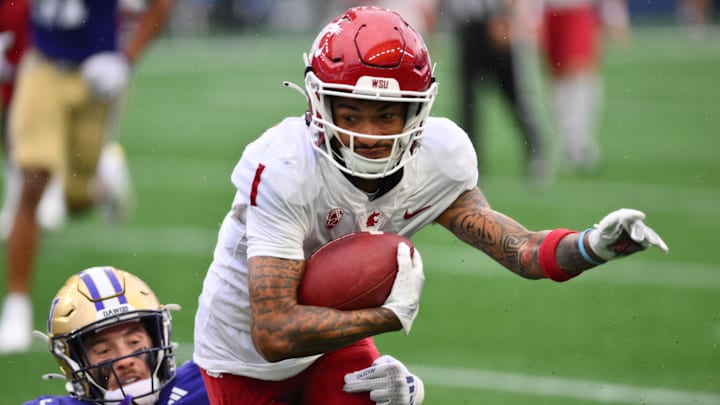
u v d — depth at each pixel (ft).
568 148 110.01
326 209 32.71
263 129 138.10
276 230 31.96
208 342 36.76
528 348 58.80
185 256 75.56
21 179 60.39
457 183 34.22
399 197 33.45
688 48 245.86
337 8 259.80
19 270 58.08
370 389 34.91
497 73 98.22
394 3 129.18
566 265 31.42
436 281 71.92
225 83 187.83
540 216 86.89
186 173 107.96
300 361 35.70
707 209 91.81
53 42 63.16
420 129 32.01
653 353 57.98
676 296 68.44
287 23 266.98
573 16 108.17
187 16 253.03
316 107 31.53
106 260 74.02
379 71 30.86
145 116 148.97
